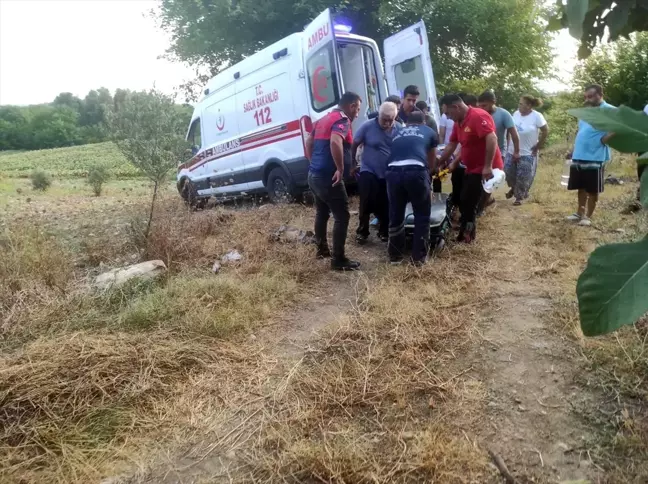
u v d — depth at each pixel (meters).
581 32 1.27
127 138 5.53
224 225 6.56
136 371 3.08
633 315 1.06
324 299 4.22
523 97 6.93
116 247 5.71
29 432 2.59
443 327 3.44
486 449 2.37
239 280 4.41
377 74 8.19
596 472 2.19
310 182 4.76
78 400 2.83
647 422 2.42
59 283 4.37
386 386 2.86
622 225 5.39
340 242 4.73
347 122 4.62
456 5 12.22
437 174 5.43
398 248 4.80
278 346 3.46
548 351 3.06
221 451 2.49
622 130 1.07
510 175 7.12
